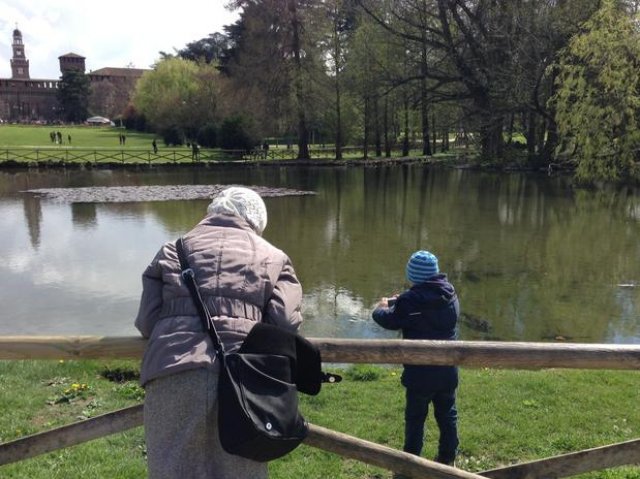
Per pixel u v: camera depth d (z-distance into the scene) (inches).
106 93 4608.8
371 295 491.5
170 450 75.7
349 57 1962.4
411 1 1727.4
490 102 1614.2
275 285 85.9
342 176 1659.7
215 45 3846.0
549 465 109.0
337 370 267.9
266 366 77.4
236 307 81.1
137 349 94.3
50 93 5024.6
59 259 631.8
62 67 5255.9
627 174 1131.9
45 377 248.4
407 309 149.7
